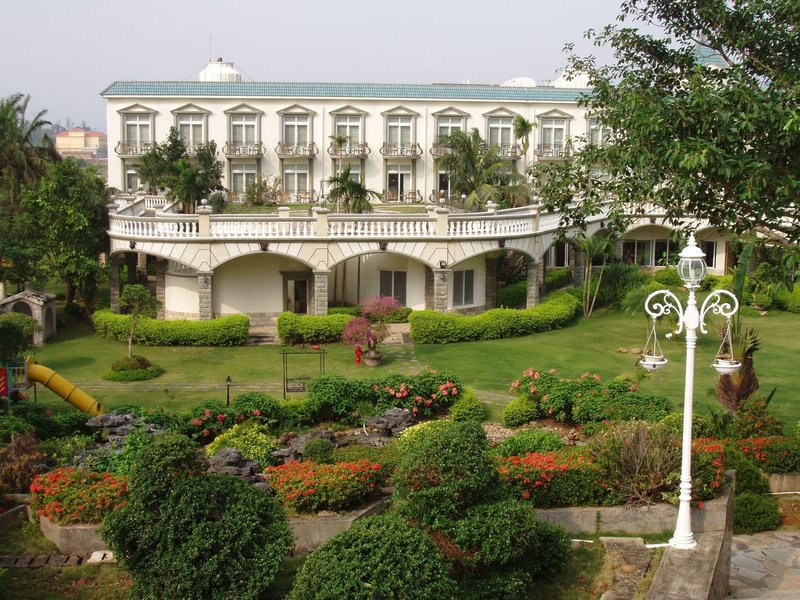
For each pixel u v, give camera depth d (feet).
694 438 57.77
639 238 176.24
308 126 211.82
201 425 66.08
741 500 50.75
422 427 63.52
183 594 34.45
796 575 44.27
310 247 118.01
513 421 72.49
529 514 37.06
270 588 37.45
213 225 117.91
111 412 65.36
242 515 35.96
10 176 168.86
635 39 68.49
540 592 37.81
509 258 156.04
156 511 35.70
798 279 58.49
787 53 62.95
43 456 53.11
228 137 211.00
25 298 112.98
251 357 106.32
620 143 63.41
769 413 63.26
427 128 214.07
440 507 36.14
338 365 101.86
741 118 55.06
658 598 34.50
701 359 104.22
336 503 46.11
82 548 43.62
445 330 114.11
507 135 215.72
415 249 120.26
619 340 116.67
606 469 45.65
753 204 57.47
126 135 211.82
